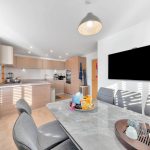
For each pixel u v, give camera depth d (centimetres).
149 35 229
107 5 173
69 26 244
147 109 155
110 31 281
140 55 241
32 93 362
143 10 188
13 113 322
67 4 169
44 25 238
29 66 538
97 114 133
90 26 149
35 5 170
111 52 311
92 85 528
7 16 200
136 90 253
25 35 294
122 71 279
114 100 200
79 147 77
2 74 426
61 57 621
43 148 114
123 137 81
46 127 152
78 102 154
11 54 361
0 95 299
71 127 101
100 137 86
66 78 648
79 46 409
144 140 79
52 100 440
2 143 189
